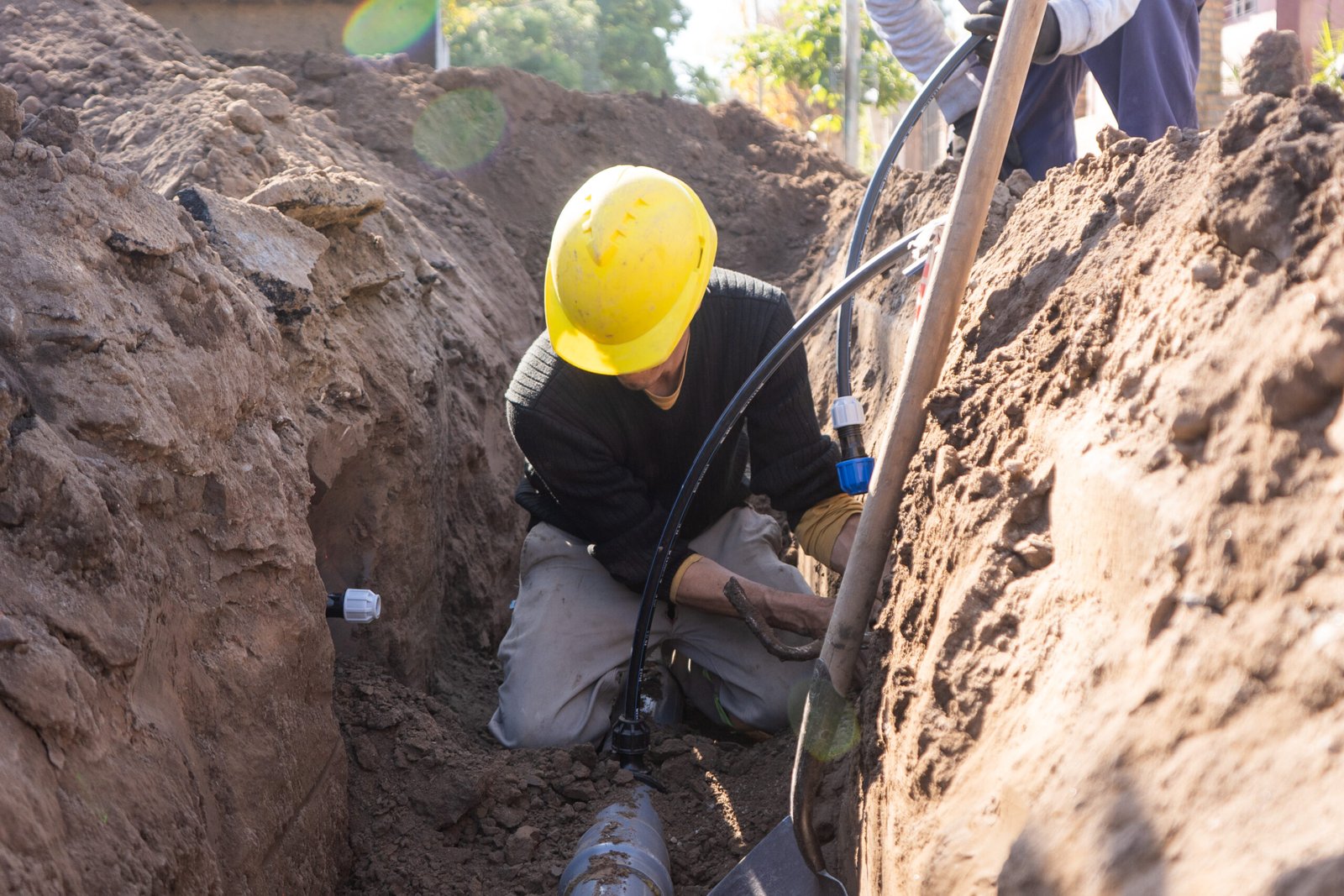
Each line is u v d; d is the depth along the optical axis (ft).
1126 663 3.82
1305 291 3.66
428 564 10.52
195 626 6.12
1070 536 4.49
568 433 8.40
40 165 6.49
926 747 4.79
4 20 14.34
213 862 5.36
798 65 35.88
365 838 7.57
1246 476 3.61
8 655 4.54
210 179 10.72
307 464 7.96
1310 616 3.20
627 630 9.65
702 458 7.69
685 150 21.48
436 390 11.04
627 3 49.67
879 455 5.65
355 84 19.81
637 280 7.30
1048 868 3.58
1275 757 3.10
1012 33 5.18
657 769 8.52
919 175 12.26
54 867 4.18
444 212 17.29
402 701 8.79
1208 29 17.39
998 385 5.58
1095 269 5.40
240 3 21.59
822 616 8.43
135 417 5.85
